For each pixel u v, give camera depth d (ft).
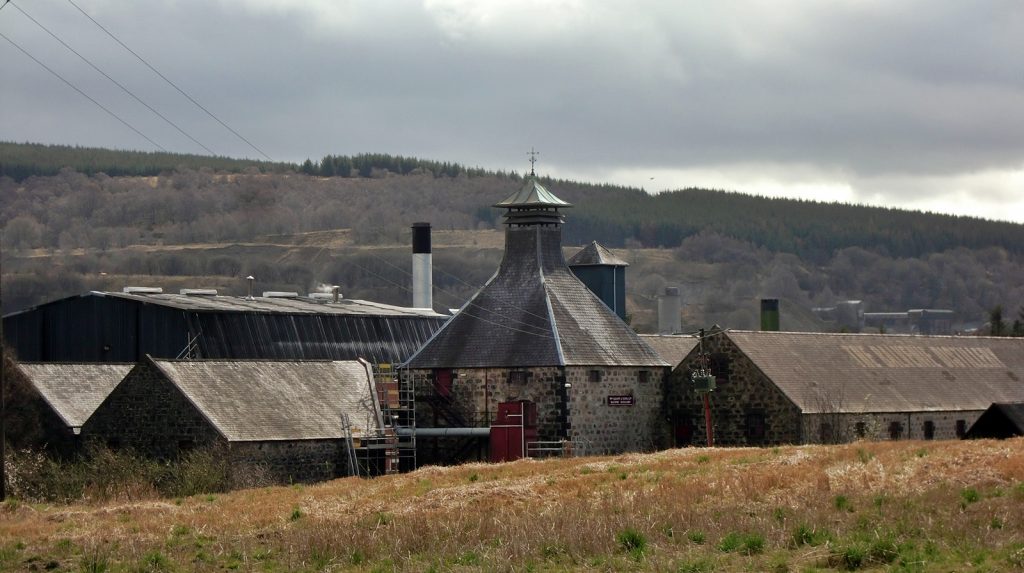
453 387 360.07
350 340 414.62
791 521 171.73
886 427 373.81
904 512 175.94
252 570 164.04
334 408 322.55
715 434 369.09
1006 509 174.29
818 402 360.07
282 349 395.55
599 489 218.38
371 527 183.83
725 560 153.79
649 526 170.30
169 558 171.22
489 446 351.87
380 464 328.08
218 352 380.99
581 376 353.10
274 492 250.37
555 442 346.33
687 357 374.84
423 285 488.02
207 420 293.43
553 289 370.94
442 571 154.20
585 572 151.33
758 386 363.15
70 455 314.35
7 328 405.59
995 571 142.51
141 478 274.98
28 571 169.07
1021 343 453.99
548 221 379.14
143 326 387.55
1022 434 312.71
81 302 398.83
